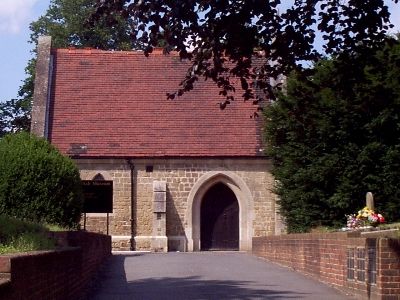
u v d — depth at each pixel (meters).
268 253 24.73
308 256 19.00
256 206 34.12
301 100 12.77
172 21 11.29
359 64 11.73
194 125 35.03
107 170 33.72
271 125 28.33
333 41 11.73
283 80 23.27
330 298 14.41
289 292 15.28
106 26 11.95
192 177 34.06
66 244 13.95
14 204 18.75
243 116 35.38
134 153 33.78
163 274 18.75
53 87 35.94
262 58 12.02
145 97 36.00
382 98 12.13
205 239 34.44
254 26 11.52
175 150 34.03
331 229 24.59
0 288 7.00
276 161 29.64
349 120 25.34
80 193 20.05
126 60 37.47
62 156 20.22
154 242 33.34
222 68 12.08
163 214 33.44
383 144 25.72
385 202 25.86
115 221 33.69
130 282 16.98
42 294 9.41
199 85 36.50
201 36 11.52
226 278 17.89
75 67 36.91
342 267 15.63
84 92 35.88
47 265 9.80
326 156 26.27
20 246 11.20
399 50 13.07
